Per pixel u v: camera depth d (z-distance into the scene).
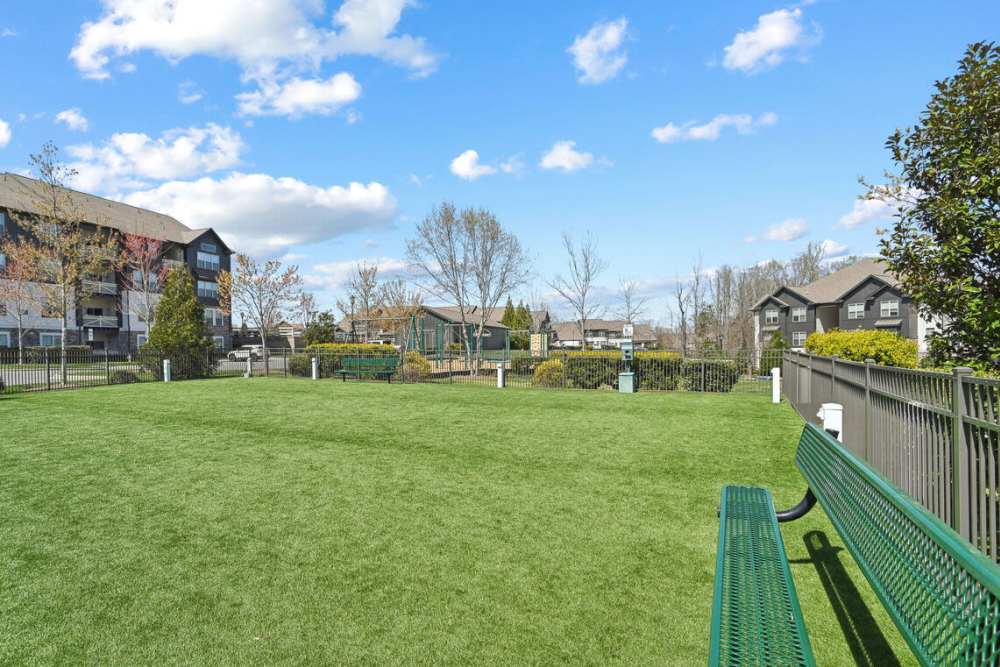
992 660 1.43
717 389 16.14
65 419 10.75
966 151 4.55
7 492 5.81
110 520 4.93
